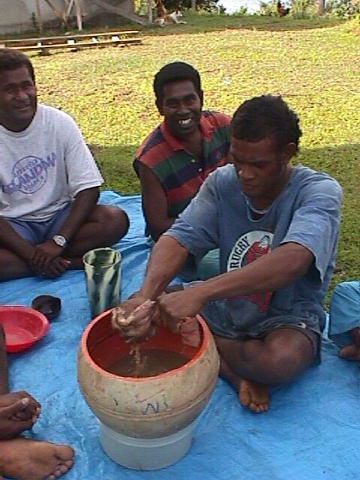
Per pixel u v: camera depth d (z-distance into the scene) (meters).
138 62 9.91
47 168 3.25
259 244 2.35
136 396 1.79
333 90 7.80
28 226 3.30
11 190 3.23
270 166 2.10
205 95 7.74
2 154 3.18
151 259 2.28
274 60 9.74
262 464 2.06
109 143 6.07
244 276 2.00
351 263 3.79
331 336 2.54
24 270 3.20
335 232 2.18
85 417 2.28
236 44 11.23
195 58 10.09
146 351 2.11
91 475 2.04
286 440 2.15
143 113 7.07
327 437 2.16
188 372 1.83
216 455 2.10
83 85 8.51
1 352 2.34
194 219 2.36
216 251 2.79
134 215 3.92
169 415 1.81
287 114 2.10
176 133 3.01
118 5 14.47
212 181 2.40
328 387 2.38
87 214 3.27
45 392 2.40
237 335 2.44
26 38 12.87
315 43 11.02
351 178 5.04
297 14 14.83
